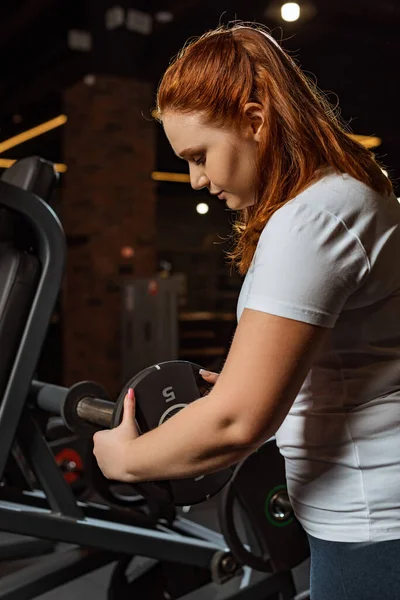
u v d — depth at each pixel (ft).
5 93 27.22
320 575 2.83
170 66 2.78
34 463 5.25
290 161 2.64
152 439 2.62
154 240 22.00
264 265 2.43
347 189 2.56
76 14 21.11
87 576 7.88
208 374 3.42
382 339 2.65
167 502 3.27
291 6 15.57
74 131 21.74
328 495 2.73
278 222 2.48
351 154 2.70
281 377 2.36
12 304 4.86
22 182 5.23
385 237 2.56
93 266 21.12
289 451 2.85
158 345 20.07
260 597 5.73
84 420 4.63
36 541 6.96
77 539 5.22
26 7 19.60
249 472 5.16
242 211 3.12
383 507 2.62
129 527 5.51
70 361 21.80
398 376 2.66
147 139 21.81
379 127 28.43
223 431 2.40
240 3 17.30
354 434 2.66
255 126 2.65
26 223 5.10
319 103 2.77
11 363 4.89
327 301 2.39
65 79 22.61
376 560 2.64
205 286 37.93
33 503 6.11
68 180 22.00
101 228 21.18
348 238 2.45
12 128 31.96
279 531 5.33
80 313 21.48
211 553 5.72
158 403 3.22
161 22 20.40
